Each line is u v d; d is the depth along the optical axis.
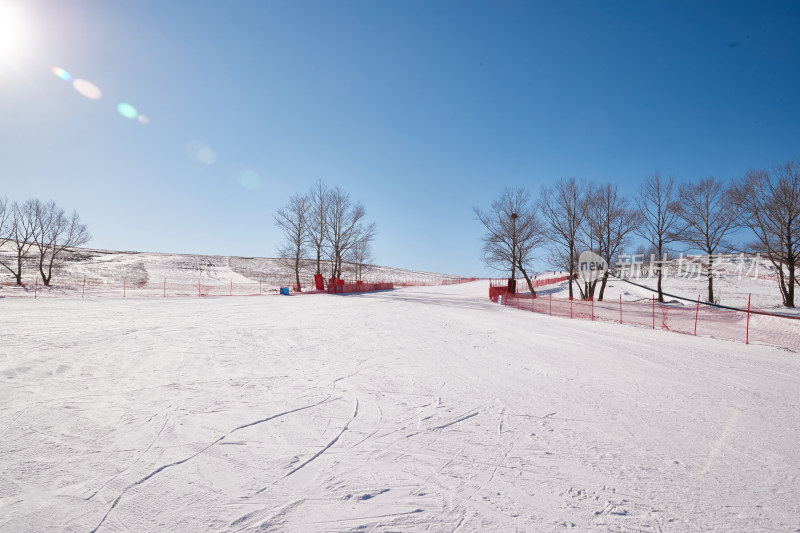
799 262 25.09
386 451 3.96
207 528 2.65
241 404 5.30
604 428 4.74
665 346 10.78
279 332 11.78
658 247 28.25
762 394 6.31
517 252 32.31
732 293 33.31
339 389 6.15
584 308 22.86
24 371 6.57
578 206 30.30
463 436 4.41
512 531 2.69
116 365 7.22
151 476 3.34
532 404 5.62
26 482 3.19
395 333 12.27
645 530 2.73
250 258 87.25
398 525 2.73
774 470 3.72
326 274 72.19
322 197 43.41
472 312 20.12
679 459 3.93
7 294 24.12
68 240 38.72
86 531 2.59
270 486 3.23
